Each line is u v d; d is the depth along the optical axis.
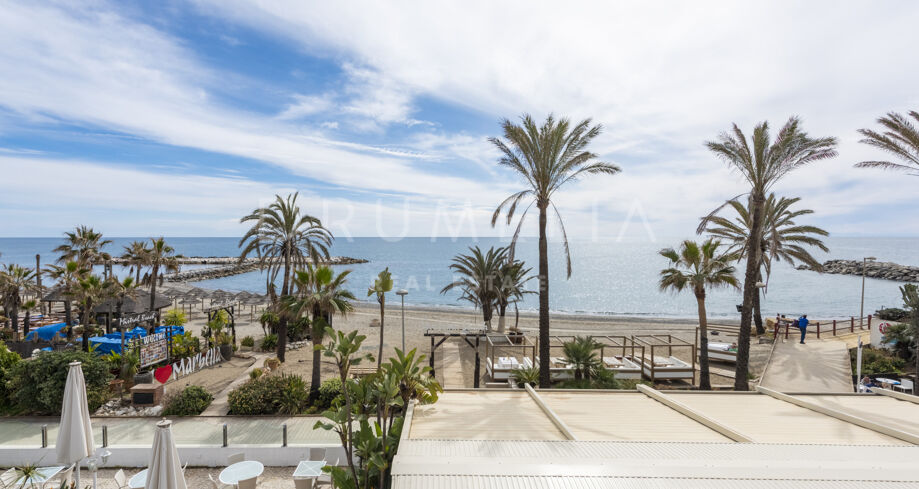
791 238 25.31
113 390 16.08
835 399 11.22
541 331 16.30
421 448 6.95
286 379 15.51
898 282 81.69
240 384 17.72
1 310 32.12
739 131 16.17
